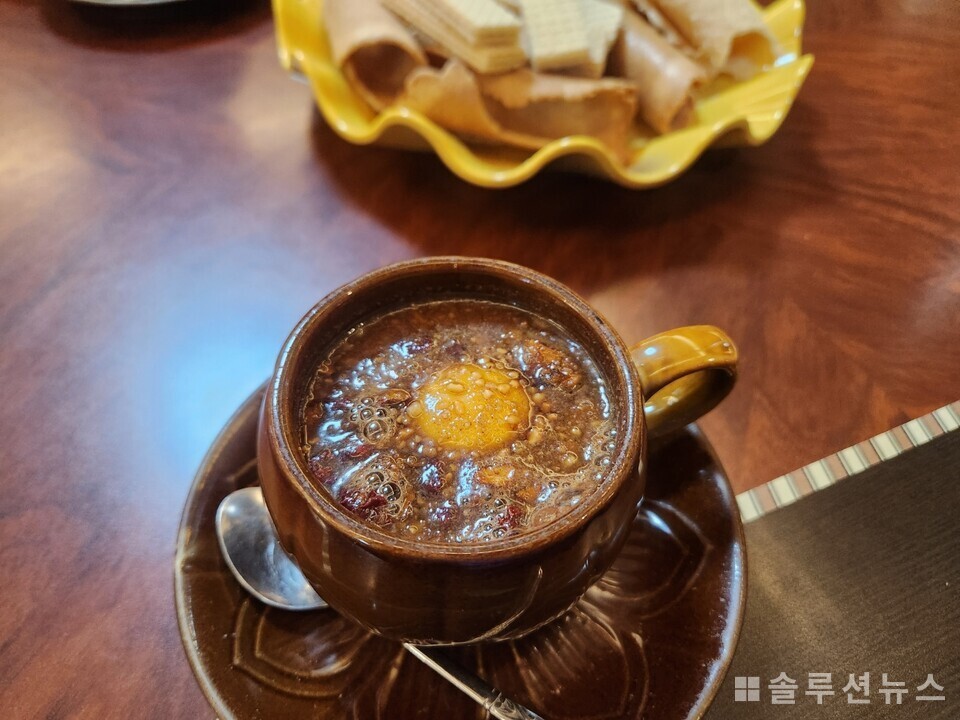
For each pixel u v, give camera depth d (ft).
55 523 0.79
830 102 1.29
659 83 1.17
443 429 0.61
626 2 1.31
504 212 1.12
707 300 1.02
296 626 0.67
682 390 0.73
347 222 1.10
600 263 1.06
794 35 1.31
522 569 0.53
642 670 0.65
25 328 0.95
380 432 0.61
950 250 1.07
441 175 1.17
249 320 0.98
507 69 1.12
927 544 0.80
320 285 1.02
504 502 0.58
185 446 0.86
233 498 0.72
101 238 1.06
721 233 1.10
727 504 0.73
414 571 0.52
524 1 1.16
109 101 1.24
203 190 1.13
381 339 0.67
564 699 0.64
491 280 0.68
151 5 1.37
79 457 0.84
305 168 1.17
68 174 1.13
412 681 0.65
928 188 1.15
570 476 0.59
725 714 0.69
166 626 0.72
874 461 0.86
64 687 0.68
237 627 0.65
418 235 1.09
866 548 0.80
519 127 1.15
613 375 0.62
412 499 0.58
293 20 1.23
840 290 1.03
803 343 0.97
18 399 0.89
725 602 0.67
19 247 1.04
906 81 1.32
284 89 1.28
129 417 0.88
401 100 1.13
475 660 0.66
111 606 0.73
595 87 1.10
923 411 0.90
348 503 0.57
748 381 0.93
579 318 0.65
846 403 0.91
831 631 0.74
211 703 0.60
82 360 0.93
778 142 1.22
